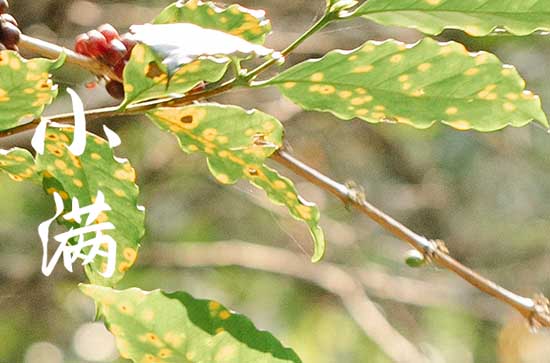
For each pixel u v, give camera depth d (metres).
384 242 9.21
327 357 9.24
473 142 9.19
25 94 2.23
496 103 2.48
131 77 2.30
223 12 2.45
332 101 2.50
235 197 9.03
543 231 9.15
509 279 9.14
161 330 2.40
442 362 9.02
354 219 9.20
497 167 9.20
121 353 2.44
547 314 3.15
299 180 8.95
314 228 2.67
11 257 8.41
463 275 3.17
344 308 9.27
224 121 2.49
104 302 2.36
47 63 2.16
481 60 2.40
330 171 9.06
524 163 9.16
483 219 9.24
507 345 8.79
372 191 9.17
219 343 2.42
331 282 8.80
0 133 2.45
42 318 8.67
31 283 8.43
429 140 9.23
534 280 9.12
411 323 9.25
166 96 2.43
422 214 9.24
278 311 9.30
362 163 9.16
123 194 2.62
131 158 8.66
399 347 8.39
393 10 2.40
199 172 8.88
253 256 8.83
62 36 7.96
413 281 9.06
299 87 2.46
